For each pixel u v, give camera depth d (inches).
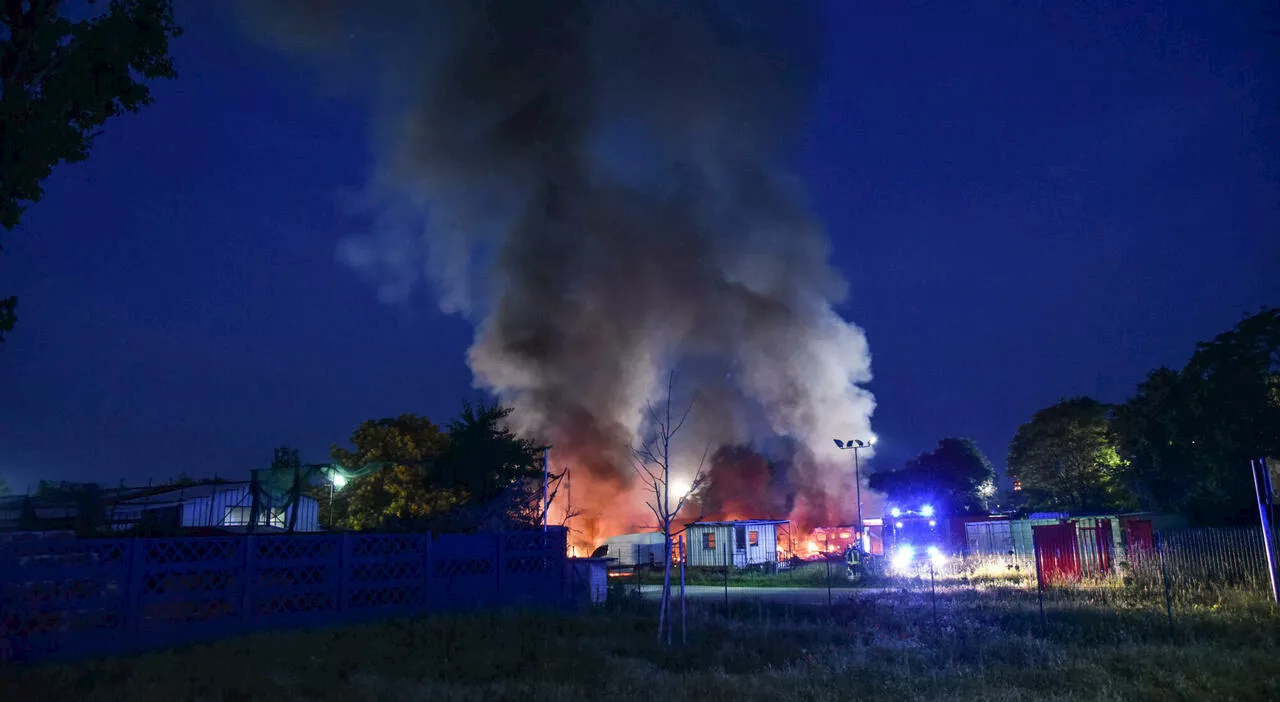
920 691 402.9
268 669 454.9
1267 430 1397.6
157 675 440.1
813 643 577.3
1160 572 908.0
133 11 452.4
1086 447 2381.9
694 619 714.2
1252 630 579.5
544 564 798.5
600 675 453.4
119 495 1075.3
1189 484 1577.3
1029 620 672.4
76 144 423.5
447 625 616.1
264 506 1137.4
